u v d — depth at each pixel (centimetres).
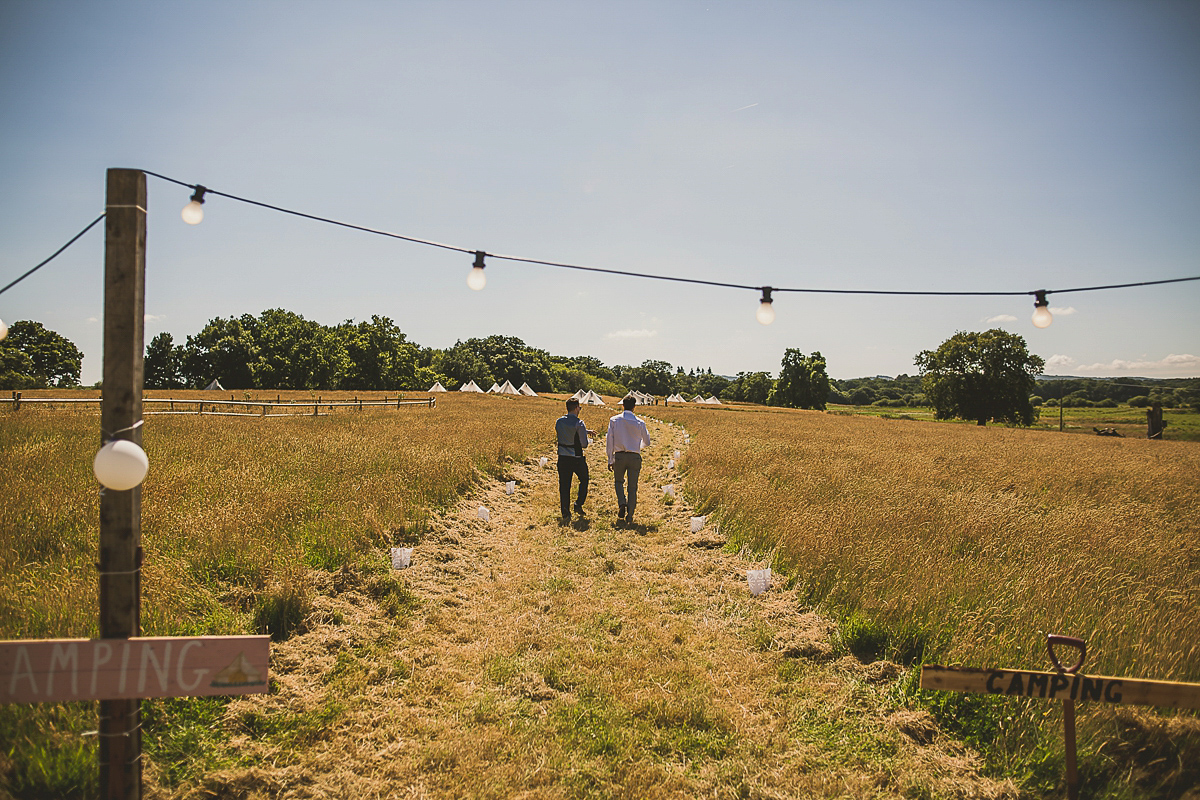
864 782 352
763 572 634
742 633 547
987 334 6706
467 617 567
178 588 475
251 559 548
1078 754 353
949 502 962
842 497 988
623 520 952
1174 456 2036
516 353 13188
